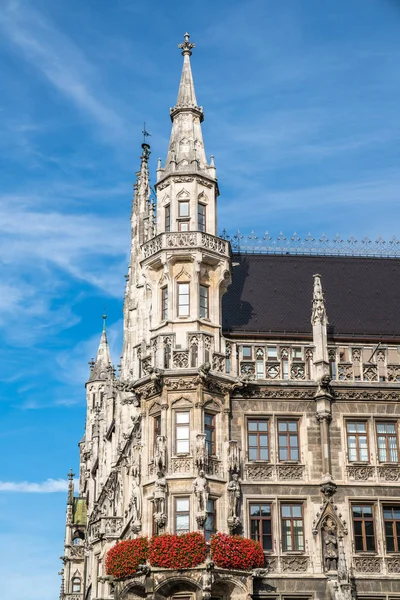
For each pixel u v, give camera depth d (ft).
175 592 157.07
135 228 234.38
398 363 179.11
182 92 192.65
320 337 176.04
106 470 263.70
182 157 185.06
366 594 162.09
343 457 170.50
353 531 166.40
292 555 163.22
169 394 166.30
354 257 208.54
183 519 159.74
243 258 202.90
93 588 224.33
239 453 167.94
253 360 174.70
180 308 174.60
